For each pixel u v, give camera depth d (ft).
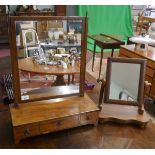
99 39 9.48
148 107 7.23
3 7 12.37
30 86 3.97
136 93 4.27
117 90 4.31
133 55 7.43
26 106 3.88
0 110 4.26
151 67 6.72
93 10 13.96
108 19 14.82
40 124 3.53
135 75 4.21
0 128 3.79
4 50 11.71
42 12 12.27
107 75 4.22
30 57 3.84
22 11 12.15
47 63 4.13
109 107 4.36
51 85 4.21
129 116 4.15
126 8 15.30
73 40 4.02
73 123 3.84
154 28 8.08
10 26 3.33
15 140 3.46
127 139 3.76
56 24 3.74
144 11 16.79
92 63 10.30
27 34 3.60
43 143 3.55
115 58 4.18
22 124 3.38
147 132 3.98
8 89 4.76
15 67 3.62
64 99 4.19
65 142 3.60
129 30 15.92
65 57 4.25
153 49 7.79
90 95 4.93
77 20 3.77
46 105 3.95
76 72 4.28
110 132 3.92
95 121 4.04
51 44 4.00
